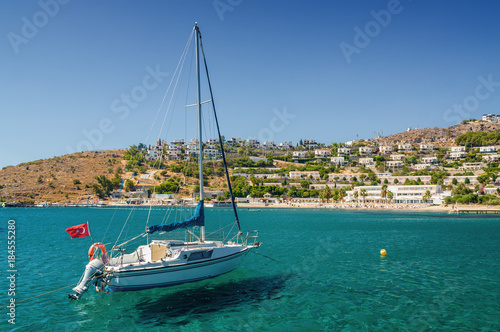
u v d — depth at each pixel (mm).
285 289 24391
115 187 199000
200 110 26844
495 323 18500
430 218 99562
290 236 53750
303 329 17797
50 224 76875
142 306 20719
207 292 23344
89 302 21375
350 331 17609
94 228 68062
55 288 24234
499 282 26219
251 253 37938
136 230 64062
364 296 22969
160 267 22047
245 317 19328
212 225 74562
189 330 17656
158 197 169500
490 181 169375
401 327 18031
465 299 22281
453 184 179125
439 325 18297
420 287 25000
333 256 36344
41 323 18344
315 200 184625
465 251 39688
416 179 189750
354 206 163500
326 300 22156
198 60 27031
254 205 175375
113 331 17500
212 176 193875
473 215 111625
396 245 44250
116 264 22812
